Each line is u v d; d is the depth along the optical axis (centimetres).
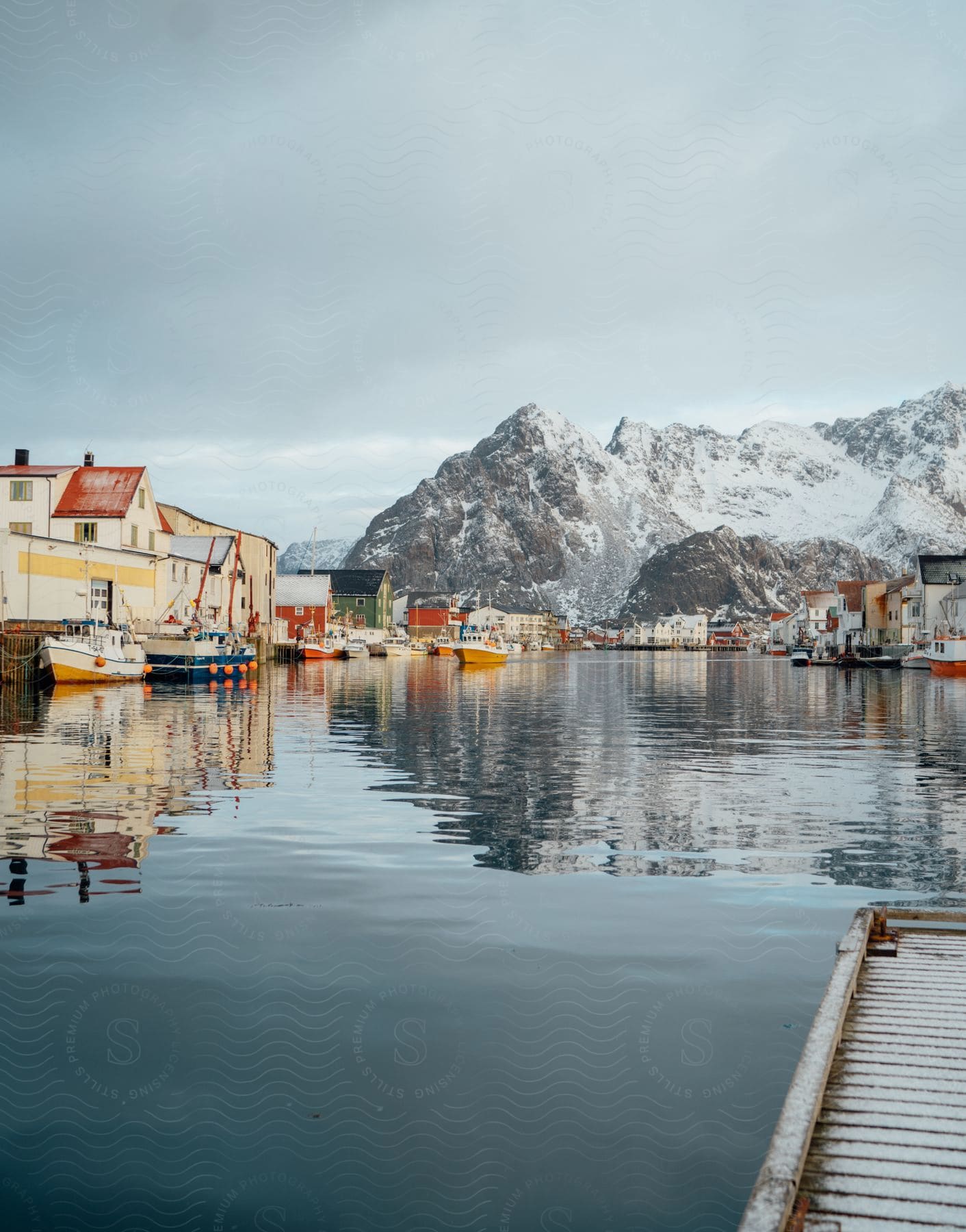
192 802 1925
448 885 1327
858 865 1474
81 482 6669
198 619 7188
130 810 1833
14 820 1722
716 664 14925
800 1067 719
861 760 2784
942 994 925
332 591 15800
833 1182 616
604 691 6619
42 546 5669
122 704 4416
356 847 1550
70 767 2400
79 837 1584
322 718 3975
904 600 12244
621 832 1700
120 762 2484
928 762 2741
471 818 1809
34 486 6475
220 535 9125
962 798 2095
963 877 1405
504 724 3866
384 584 16875
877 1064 775
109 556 6262
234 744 2942
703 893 1307
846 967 928
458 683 7331
